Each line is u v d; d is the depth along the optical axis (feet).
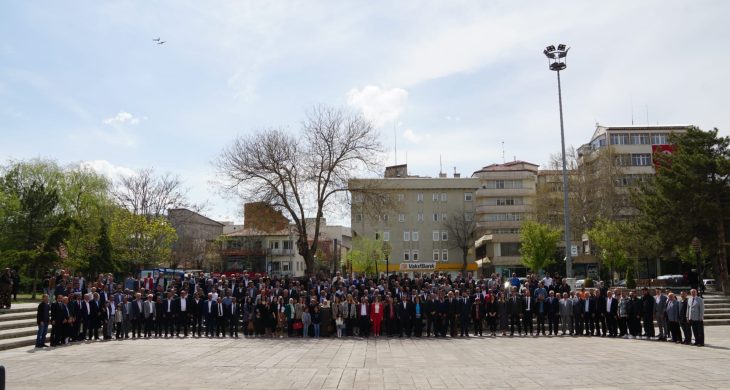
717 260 123.75
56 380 42.34
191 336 77.56
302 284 95.66
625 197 184.96
